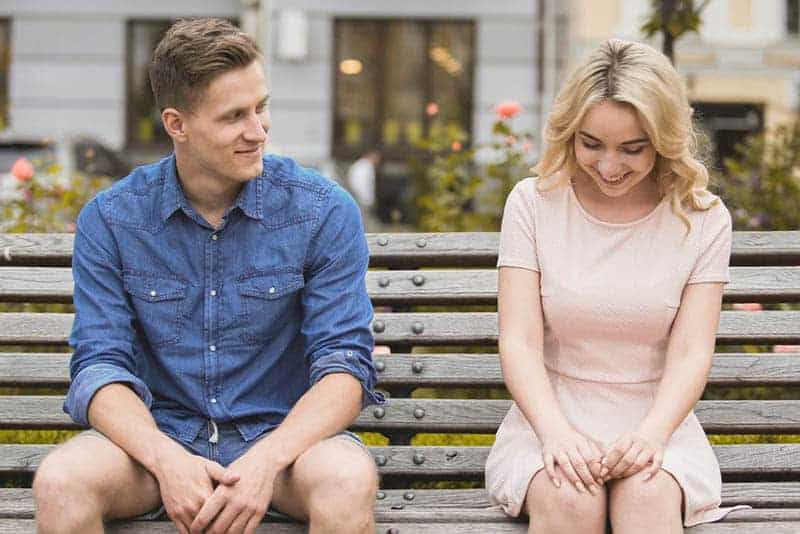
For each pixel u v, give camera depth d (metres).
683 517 2.85
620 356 3.10
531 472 2.86
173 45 2.96
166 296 3.08
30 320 3.51
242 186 3.09
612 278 3.08
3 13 16.30
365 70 16.00
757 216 6.31
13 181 6.14
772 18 16.44
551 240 3.14
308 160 15.80
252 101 2.96
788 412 3.41
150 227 3.09
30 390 4.45
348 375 2.97
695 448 2.98
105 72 16.38
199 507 2.76
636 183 3.06
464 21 15.88
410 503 3.34
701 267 3.10
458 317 3.51
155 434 2.84
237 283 3.08
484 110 15.78
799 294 3.46
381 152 15.88
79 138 12.41
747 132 16.45
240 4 16.44
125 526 2.87
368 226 13.13
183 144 3.02
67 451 2.79
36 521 2.78
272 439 2.83
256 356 3.12
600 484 2.82
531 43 15.72
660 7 5.48
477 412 3.43
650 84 2.90
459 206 6.58
